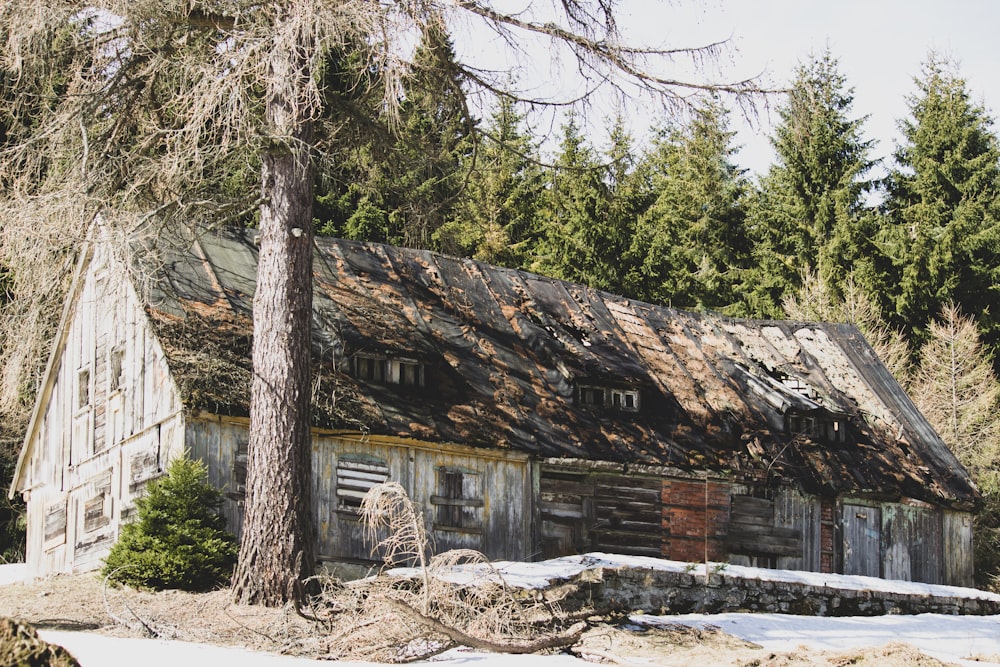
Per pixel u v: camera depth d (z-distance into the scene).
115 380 22.50
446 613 14.09
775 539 26.09
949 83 47.62
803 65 45.62
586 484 24.00
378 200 20.58
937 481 28.64
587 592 17.05
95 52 16.70
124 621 14.73
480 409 23.06
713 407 27.00
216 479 19.81
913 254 43.19
